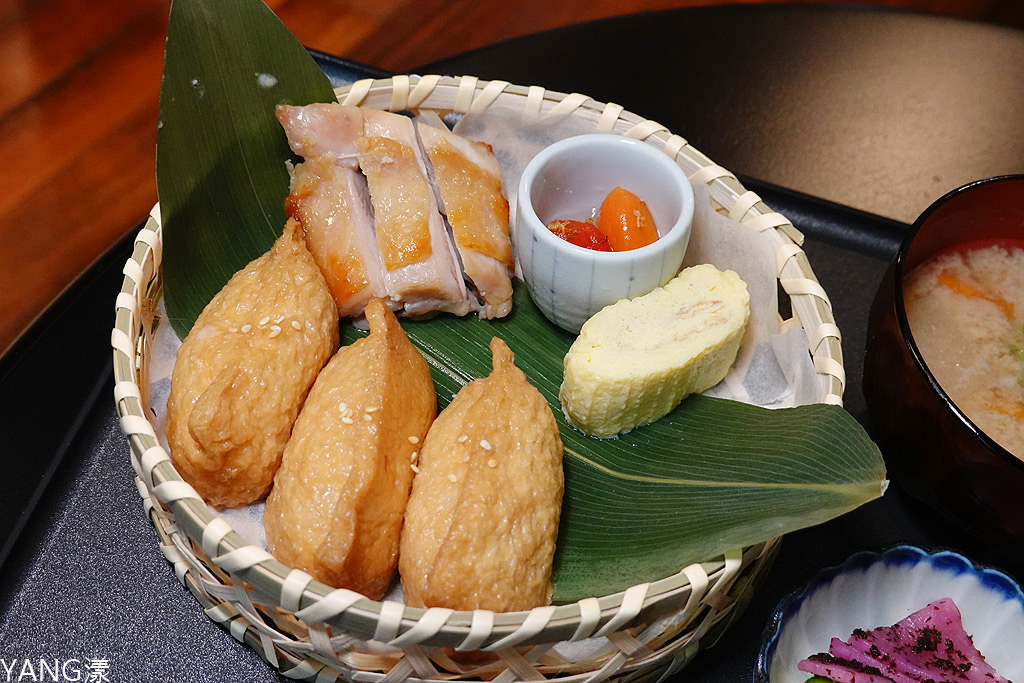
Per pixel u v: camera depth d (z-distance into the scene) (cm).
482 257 30
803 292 28
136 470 26
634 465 27
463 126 33
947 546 28
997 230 30
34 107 40
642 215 29
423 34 46
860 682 24
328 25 45
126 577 27
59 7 44
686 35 41
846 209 34
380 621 20
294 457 25
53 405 30
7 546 27
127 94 41
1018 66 41
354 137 30
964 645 25
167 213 28
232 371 25
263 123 31
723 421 28
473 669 22
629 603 21
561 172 30
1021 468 22
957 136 38
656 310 28
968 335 28
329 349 28
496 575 23
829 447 24
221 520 22
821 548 28
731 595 24
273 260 28
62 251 37
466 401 26
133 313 26
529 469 24
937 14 42
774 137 38
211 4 28
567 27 41
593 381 27
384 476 24
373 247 31
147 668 25
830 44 41
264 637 24
